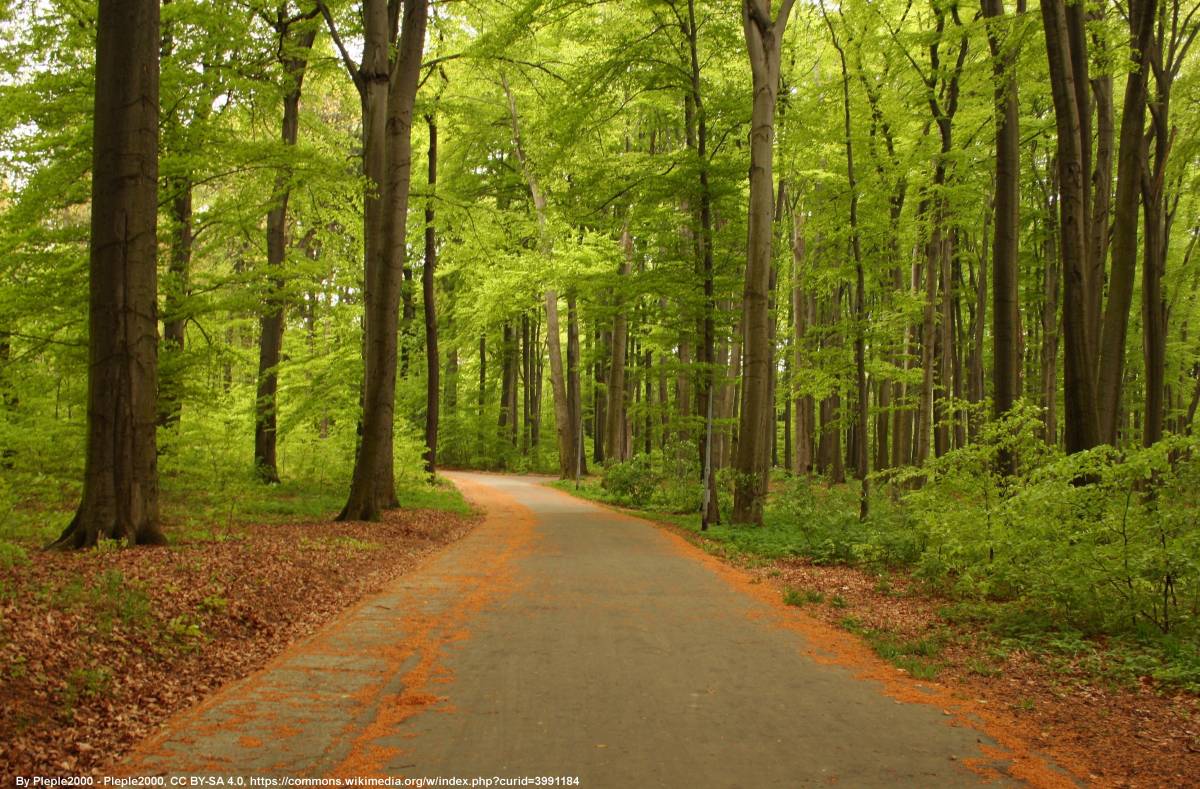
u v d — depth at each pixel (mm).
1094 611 7668
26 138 11656
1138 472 7543
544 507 24000
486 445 51406
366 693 5637
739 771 4277
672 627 8008
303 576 9523
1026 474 9727
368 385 15922
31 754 4219
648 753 4535
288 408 21422
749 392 17672
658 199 19703
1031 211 23234
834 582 10953
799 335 28016
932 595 9914
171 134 12172
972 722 5203
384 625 7844
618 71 18562
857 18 16516
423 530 15602
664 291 19672
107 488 9250
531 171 25000
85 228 11352
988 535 9117
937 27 15859
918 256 23875
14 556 7867
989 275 32250
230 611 7449
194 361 12508
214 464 12648
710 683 6031
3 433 10750
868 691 5910
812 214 21969
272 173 13250
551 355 36438
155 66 9492
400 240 15969
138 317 9422
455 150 26625
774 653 7031
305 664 6395
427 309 25094
